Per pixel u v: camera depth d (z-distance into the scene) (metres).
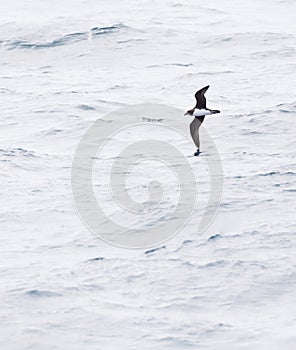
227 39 62.66
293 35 64.19
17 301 20.72
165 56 59.00
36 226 26.44
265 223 26.03
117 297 21.20
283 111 41.09
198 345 18.84
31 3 76.50
